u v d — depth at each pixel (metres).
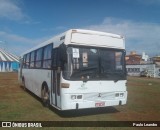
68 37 9.01
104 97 9.42
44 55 11.96
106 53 9.66
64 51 8.84
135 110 11.07
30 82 15.83
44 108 11.20
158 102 13.41
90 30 9.45
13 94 16.36
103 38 9.64
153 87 23.48
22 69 19.64
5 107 11.37
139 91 19.36
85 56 9.21
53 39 10.67
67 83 8.79
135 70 63.44
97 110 10.90
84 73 9.09
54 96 9.97
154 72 56.44
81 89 8.98
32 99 14.09
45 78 11.43
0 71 61.38
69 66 8.88
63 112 10.34
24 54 18.84
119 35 10.07
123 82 9.91
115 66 9.80
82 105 8.93
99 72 9.39
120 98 9.82
